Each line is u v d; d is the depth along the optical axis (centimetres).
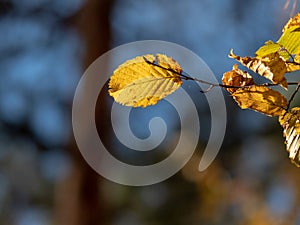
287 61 117
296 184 591
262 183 599
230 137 604
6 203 691
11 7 634
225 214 598
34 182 679
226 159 600
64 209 554
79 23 627
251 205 596
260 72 114
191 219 603
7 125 649
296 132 118
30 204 712
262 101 118
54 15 641
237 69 120
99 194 556
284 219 589
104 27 596
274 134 595
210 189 587
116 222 613
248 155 603
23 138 655
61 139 643
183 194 593
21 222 717
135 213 612
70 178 557
